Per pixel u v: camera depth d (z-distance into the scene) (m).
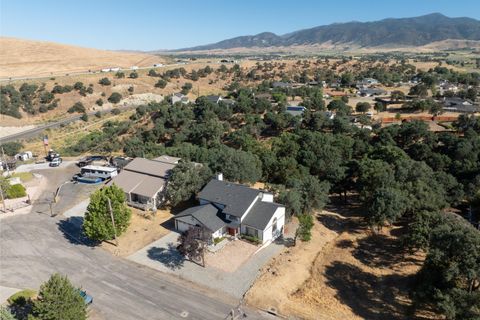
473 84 148.75
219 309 33.62
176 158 68.62
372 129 91.81
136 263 41.19
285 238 47.84
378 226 49.88
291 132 94.00
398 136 81.56
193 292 36.03
